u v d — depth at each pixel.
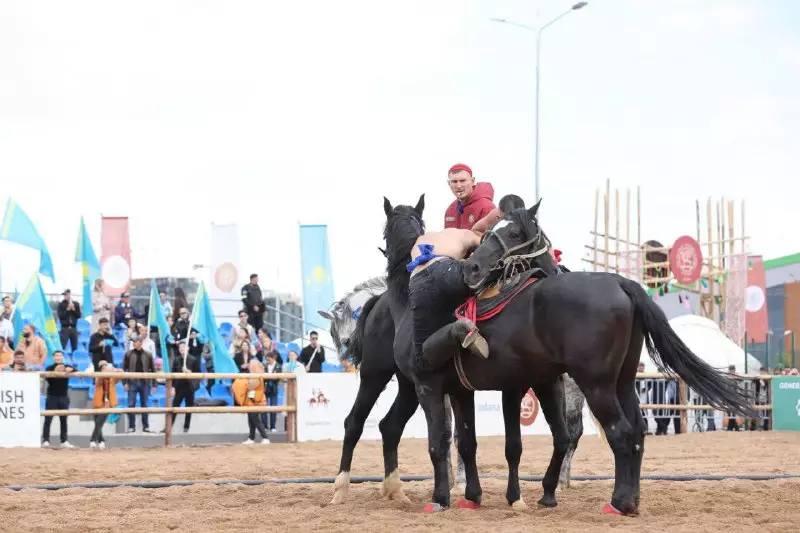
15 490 10.76
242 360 21.27
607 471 13.10
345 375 20.22
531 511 8.40
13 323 23.16
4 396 17.17
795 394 24.89
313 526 7.55
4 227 25.27
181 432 23.08
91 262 26.75
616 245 31.45
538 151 32.53
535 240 8.16
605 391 7.42
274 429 22.64
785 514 8.09
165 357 21.47
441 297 8.18
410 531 7.16
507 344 7.79
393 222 9.02
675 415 23.69
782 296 38.12
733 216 32.38
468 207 9.45
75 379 23.89
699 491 9.95
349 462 9.48
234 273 28.61
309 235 26.80
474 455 8.65
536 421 21.58
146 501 9.53
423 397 8.47
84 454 16.34
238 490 10.48
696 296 33.34
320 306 26.69
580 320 7.45
